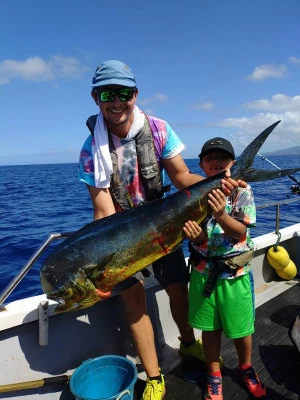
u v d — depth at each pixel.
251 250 2.22
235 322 2.15
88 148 2.25
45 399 2.25
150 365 2.27
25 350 2.22
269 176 2.05
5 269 6.27
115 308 2.62
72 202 17.33
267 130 2.08
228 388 2.35
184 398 2.31
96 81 2.11
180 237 2.05
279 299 3.59
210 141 2.32
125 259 1.94
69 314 2.39
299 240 4.20
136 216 1.98
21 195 21.95
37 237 8.83
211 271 2.17
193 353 2.63
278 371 2.52
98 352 2.52
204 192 2.03
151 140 2.27
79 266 1.88
